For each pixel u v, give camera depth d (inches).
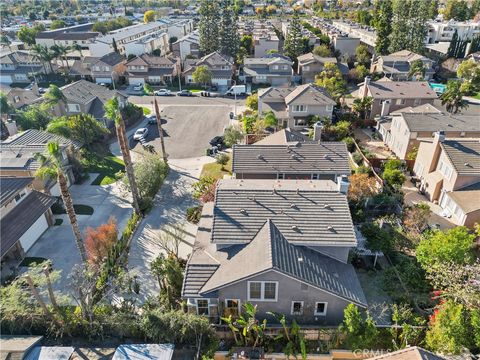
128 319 893.8
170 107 2753.4
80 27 5595.5
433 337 802.2
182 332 843.4
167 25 5462.6
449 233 1014.4
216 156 1929.1
